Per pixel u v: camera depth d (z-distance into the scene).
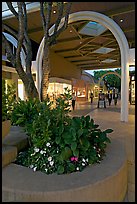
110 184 2.05
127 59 7.55
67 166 2.26
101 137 2.81
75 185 1.87
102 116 9.14
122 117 7.62
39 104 3.57
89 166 2.37
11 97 3.12
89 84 26.25
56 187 1.83
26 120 3.68
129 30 10.96
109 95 19.88
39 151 2.50
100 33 11.57
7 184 1.90
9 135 3.48
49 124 2.52
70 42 13.88
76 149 2.35
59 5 4.88
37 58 8.79
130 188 2.52
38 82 8.82
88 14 7.73
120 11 8.81
